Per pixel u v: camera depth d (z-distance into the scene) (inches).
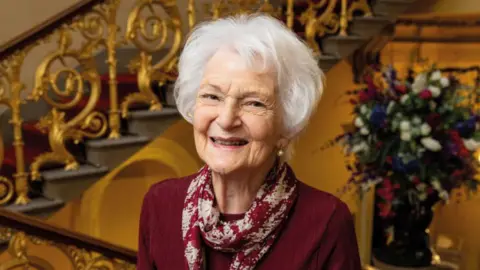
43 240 75.5
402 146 90.3
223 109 39.0
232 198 43.9
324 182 163.5
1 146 108.5
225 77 38.7
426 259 102.5
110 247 81.2
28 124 134.8
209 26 42.4
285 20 150.6
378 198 111.3
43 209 103.4
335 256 44.1
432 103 89.7
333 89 158.6
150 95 119.5
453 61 171.9
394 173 94.2
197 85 42.5
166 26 119.4
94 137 113.0
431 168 90.5
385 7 143.9
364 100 98.0
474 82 148.2
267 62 38.7
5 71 99.3
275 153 44.0
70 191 107.3
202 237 44.6
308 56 41.5
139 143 115.6
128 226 136.5
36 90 102.3
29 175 109.4
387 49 174.2
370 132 94.7
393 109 90.8
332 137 161.2
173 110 120.6
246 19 42.6
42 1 150.6
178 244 47.3
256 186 43.3
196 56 41.9
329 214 44.3
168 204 49.3
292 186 44.7
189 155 141.7
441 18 162.6
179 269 46.8
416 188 92.6
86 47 108.3
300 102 41.0
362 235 155.1
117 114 115.3
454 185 93.1
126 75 153.4
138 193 136.6
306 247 43.4
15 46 98.5
